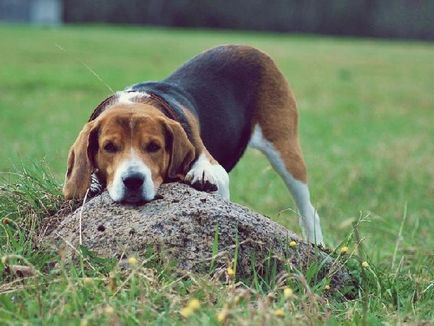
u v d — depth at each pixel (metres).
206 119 6.55
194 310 4.20
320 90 22.64
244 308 4.44
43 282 4.72
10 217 5.73
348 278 5.54
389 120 17.89
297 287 5.07
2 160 11.23
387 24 50.00
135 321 4.20
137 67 25.88
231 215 5.22
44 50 30.30
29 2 55.34
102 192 5.51
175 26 53.91
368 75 26.88
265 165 12.20
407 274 6.11
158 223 5.09
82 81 21.94
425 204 9.73
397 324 4.64
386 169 11.77
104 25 54.12
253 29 52.66
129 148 5.39
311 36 50.19
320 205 9.43
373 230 8.45
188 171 5.76
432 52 37.12
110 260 4.93
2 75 22.47
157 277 4.77
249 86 7.04
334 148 13.90
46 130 14.69
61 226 5.33
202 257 5.02
